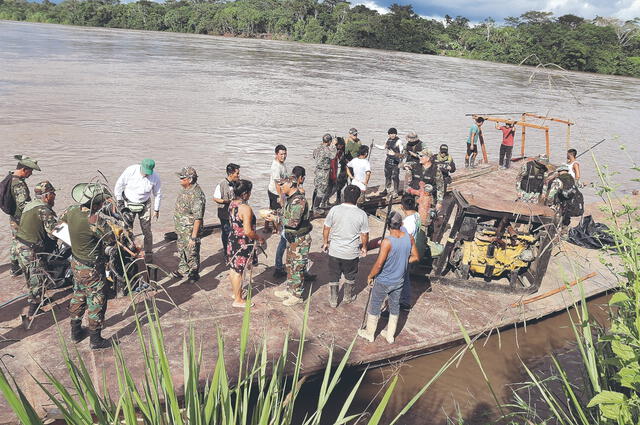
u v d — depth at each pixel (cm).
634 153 2134
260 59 6562
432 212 856
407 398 459
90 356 457
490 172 1470
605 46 10156
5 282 612
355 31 13575
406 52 13125
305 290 629
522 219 621
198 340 492
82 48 6294
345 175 992
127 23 15975
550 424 411
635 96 5469
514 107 3488
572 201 813
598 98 4719
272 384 222
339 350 494
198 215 605
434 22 15175
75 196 462
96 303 454
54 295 561
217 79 3866
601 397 204
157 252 718
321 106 2888
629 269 261
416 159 996
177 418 185
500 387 481
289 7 15850
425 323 564
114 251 455
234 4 17175
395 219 483
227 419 202
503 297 639
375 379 486
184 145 1669
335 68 6122
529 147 2150
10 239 800
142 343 202
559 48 10081
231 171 674
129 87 3042
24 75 3247
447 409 446
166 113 2272
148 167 610
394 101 3412
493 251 646
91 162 1379
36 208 517
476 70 7912
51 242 564
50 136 1655
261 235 817
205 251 736
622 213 273
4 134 1628
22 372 428
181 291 600
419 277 668
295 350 488
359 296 621
